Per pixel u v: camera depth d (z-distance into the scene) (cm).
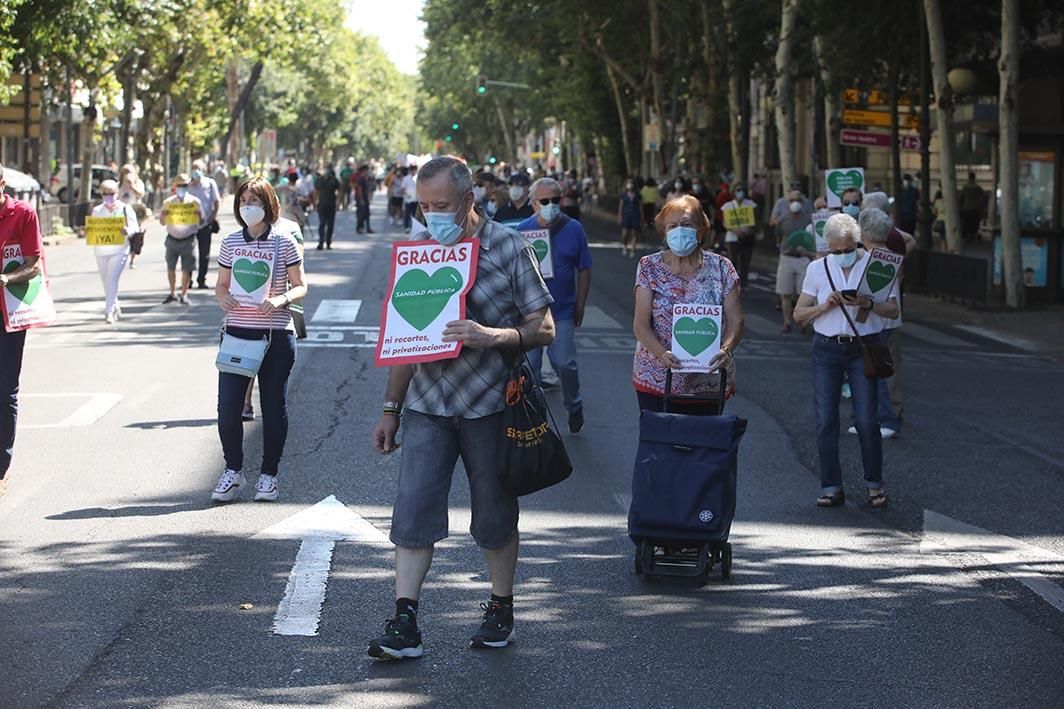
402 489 604
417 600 612
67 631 643
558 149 10100
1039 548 864
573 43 6116
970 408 1434
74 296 2281
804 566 802
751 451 1141
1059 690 603
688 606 713
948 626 694
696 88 4984
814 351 958
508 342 591
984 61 3019
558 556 805
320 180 3444
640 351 809
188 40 5131
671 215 779
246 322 898
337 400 1313
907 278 2795
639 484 746
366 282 2573
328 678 588
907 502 980
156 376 1448
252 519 863
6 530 828
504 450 592
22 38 3550
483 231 606
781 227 2377
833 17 3062
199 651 618
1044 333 2219
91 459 1036
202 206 2359
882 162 5309
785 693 588
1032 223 2588
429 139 14262
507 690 580
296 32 5866
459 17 5925
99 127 6169
